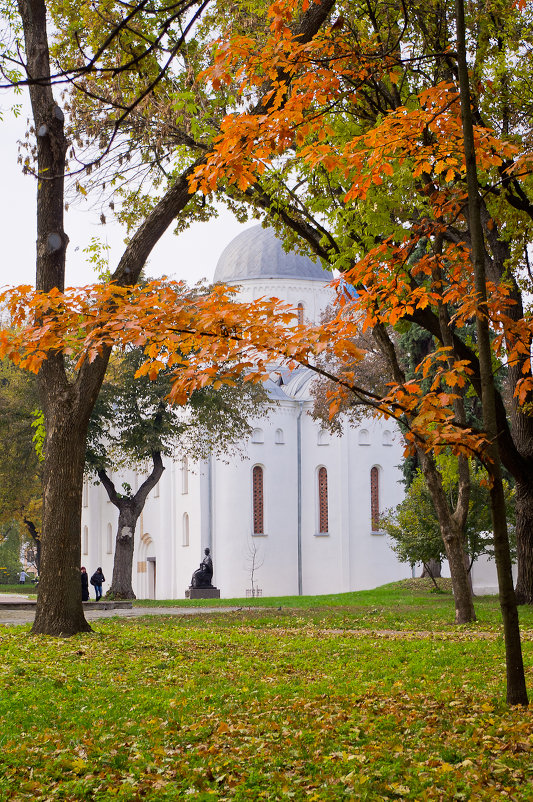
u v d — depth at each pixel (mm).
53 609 15484
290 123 7500
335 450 56844
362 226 13734
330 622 20078
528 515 22891
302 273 63250
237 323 6355
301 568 57250
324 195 15031
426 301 8633
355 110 13516
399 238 12617
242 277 63281
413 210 14305
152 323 6461
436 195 9680
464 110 7566
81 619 15703
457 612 18844
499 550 7746
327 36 8727
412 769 6105
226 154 7059
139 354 38750
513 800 5371
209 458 56875
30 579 91312
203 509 56531
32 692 9398
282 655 12852
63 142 15805
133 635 15695
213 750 6789
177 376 6602
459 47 7551
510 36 15562
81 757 6629
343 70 8070
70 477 15625
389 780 5906
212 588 45344
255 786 5898
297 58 7754
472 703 8352
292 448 57875
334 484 56688
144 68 14742
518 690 7898
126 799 5586
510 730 6969
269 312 6406
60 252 16016
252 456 55969
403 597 31469
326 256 17422
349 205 13820
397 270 9336
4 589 67938
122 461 42594
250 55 7543
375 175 8008
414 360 37344
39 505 57125
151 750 6828
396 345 40875
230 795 5750
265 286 62812
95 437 40844
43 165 15766
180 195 15672
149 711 8422
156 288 6914
